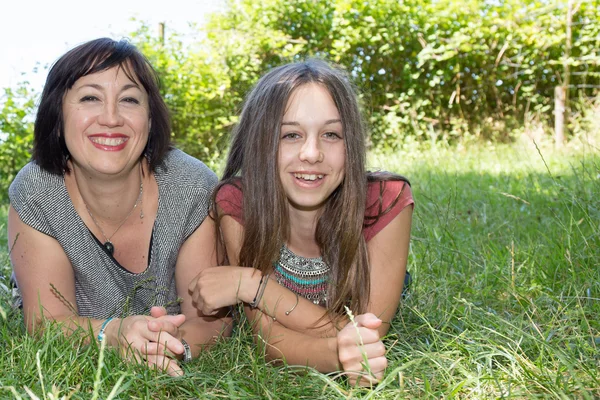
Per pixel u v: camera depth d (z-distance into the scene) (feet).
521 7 29.43
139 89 7.14
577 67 29.89
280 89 6.82
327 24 30.27
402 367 5.50
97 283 7.53
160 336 6.39
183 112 28.02
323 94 6.79
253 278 7.08
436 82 29.27
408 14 29.71
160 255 7.58
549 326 6.73
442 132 29.99
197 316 7.61
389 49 29.81
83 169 7.11
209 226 7.77
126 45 7.17
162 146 7.52
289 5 29.84
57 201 7.25
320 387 5.97
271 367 6.51
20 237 7.25
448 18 29.66
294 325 6.97
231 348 6.73
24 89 24.36
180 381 6.01
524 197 13.88
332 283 7.20
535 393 5.68
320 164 6.77
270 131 6.88
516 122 29.17
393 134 28.84
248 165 7.09
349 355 6.04
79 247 7.35
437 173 19.60
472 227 12.40
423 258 9.52
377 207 7.19
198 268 7.77
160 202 7.52
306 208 7.21
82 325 6.91
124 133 6.99
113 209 7.36
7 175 24.72
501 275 8.84
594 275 8.36
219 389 6.00
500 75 30.27
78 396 5.44
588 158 18.65
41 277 7.23
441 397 5.73
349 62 30.48
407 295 8.25
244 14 29.58
